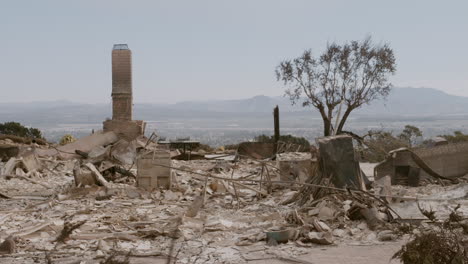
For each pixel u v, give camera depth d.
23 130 50.84
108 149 21.58
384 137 17.64
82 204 13.94
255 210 12.72
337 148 12.73
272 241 9.26
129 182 18.06
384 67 47.69
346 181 12.59
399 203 11.27
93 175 16.58
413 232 9.53
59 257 8.47
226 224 10.86
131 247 9.05
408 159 16.38
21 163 21.14
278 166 17.58
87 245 9.23
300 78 48.78
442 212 11.12
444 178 16.39
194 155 28.97
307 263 8.00
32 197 15.89
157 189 15.78
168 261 6.20
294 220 10.71
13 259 8.39
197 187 16.64
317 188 12.67
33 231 10.22
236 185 16.34
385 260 8.03
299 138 38.41
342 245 9.11
